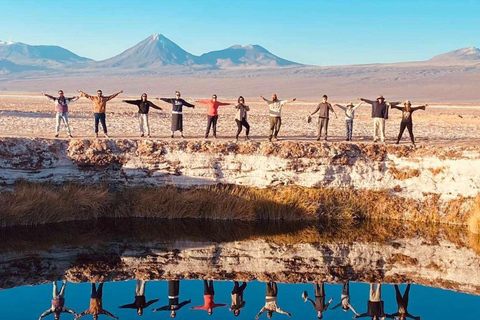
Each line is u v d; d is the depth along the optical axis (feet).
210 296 57.93
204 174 86.94
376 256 71.61
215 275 64.13
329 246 75.10
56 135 92.17
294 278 63.77
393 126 161.48
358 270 66.69
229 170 87.40
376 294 58.80
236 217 84.17
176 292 58.75
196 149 87.45
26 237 74.18
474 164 84.48
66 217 80.74
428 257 71.31
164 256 70.08
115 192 85.92
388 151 88.74
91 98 91.66
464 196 84.74
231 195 85.51
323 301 56.49
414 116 215.10
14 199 78.07
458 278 64.34
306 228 82.43
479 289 60.75
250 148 87.66
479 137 121.29
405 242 76.89
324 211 85.87
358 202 86.99
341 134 125.80
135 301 55.98
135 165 86.53
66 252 70.03
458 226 83.51
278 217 84.74
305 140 99.96
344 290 60.03
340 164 87.66
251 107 279.90
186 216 84.28
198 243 75.15
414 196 86.94
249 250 73.00
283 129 138.21
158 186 86.94
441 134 134.10
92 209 82.58
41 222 79.00
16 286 58.90
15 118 155.12
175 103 95.09
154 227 80.79
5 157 80.38
